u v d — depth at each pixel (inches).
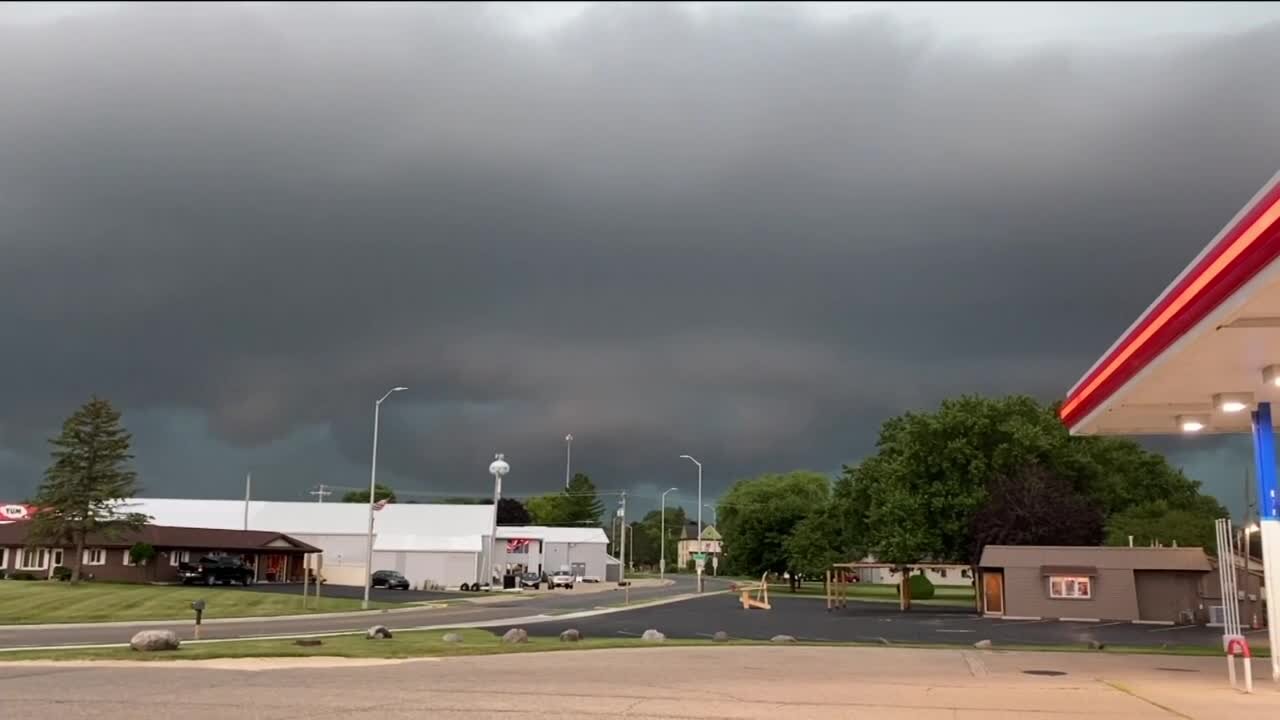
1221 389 797.2
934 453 2940.5
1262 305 540.4
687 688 622.8
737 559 4328.3
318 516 3740.2
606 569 4505.4
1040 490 2696.9
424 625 1551.4
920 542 2807.6
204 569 2637.8
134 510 3644.2
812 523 3818.9
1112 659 980.6
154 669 708.0
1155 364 692.7
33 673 667.4
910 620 1988.2
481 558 3543.3
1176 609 2090.3
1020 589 2156.7
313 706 503.2
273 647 930.1
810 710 523.2
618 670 756.6
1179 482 3666.3
